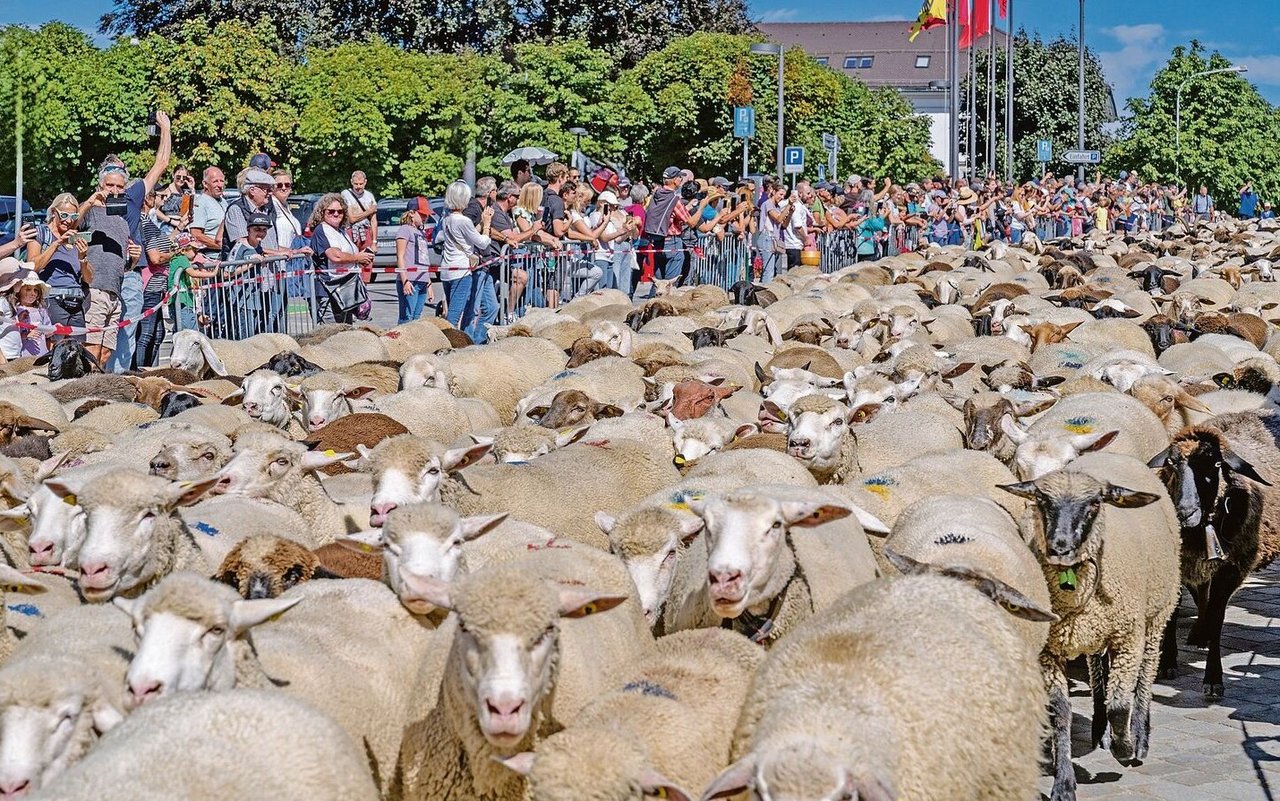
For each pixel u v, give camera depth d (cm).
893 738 531
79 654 598
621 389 1420
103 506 714
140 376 1425
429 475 891
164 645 560
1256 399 1316
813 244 3184
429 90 3931
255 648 621
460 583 585
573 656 623
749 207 2952
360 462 1061
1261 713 965
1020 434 1057
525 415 1307
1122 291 2402
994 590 698
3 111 2948
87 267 1581
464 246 1947
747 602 713
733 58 4772
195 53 3906
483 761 591
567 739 530
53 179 3847
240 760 484
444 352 1541
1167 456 1013
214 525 809
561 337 1786
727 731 583
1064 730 814
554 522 935
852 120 5831
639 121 4603
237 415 1236
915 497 934
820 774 475
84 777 463
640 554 747
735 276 2905
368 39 5294
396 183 3912
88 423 1180
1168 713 970
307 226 1961
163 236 1722
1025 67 8475
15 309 1516
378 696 650
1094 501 813
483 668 565
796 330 1920
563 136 4150
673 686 599
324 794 495
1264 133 7306
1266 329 1992
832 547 784
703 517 731
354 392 1318
